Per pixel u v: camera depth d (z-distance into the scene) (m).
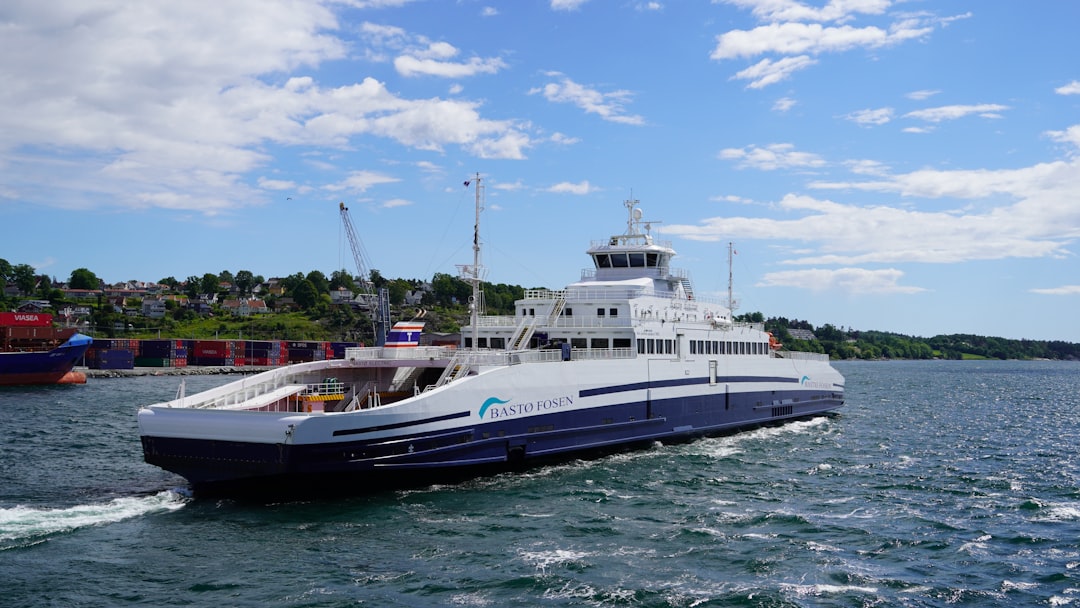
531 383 38.94
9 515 30.98
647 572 25.45
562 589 23.86
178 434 32.12
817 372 64.88
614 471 40.50
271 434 30.73
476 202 41.22
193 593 23.16
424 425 34.16
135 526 29.48
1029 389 129.62
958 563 26.94
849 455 47.97
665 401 47.44
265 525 29.64
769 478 40.16
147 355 162.12
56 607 22.06
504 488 36.03
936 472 43.06
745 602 23.11
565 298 47.62
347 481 32.88
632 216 56.09
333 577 24.50
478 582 24.30
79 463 43.28
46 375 115.25
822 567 26.20
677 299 51.91
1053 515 33.62
